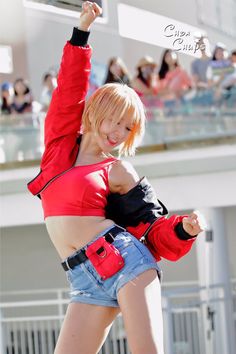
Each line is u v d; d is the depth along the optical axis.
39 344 10.12
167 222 3.43
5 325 9.35
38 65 13.89
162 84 10.19
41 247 13.41
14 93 10.71
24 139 10.48
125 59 13.32
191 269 13.16
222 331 9.67
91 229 3.40
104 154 3.55
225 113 9.91
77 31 3.49
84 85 3.52
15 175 10.49
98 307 3.39
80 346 3.38
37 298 13.38
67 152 3.47
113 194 3.50
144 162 10.17
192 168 10.02
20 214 10.52
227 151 9.89
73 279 3.44
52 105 3.52
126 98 3.43
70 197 3.42
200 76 10.12
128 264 3.32
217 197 9.95
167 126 10.14
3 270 13.56
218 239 10.70
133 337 3.26
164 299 8.66
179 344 9.11
